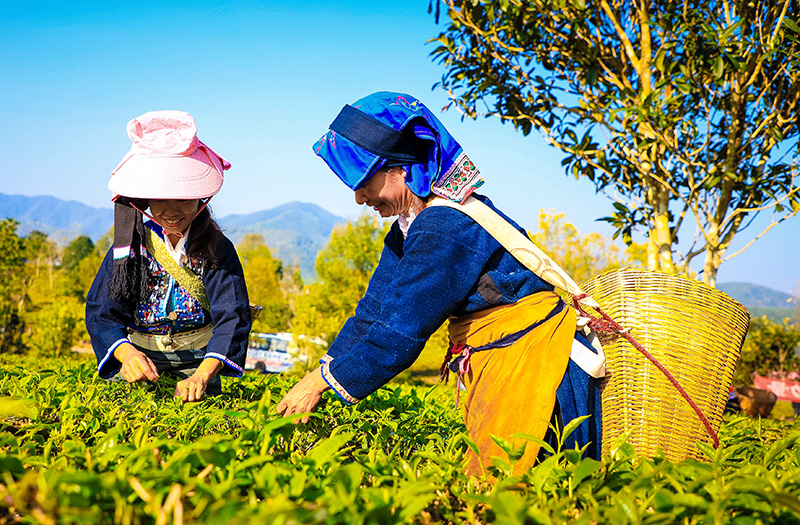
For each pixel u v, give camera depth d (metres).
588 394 1.91
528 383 1.80
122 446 1.40
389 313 1.88
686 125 6.21
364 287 25.86
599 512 1.14
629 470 1.52
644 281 2.06
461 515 1.27
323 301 26.05
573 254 17.58
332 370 1.93
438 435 2.09
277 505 0.95
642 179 6.49
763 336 23.73
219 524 0.93
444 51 6.86
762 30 5.56
